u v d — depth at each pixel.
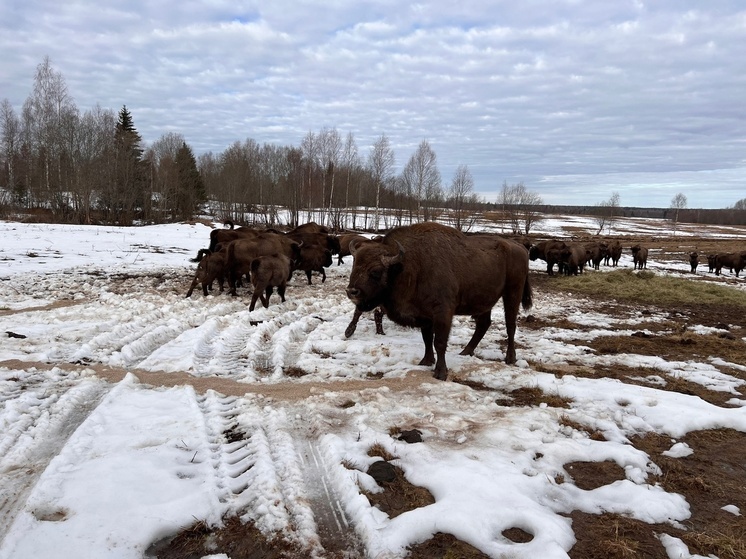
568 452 4.24
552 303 13.41
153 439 4.16
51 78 44.41
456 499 3.41
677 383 6.39
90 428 4.28
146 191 52.19
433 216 59.47
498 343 8.30
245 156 67.00
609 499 3.61
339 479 3.70
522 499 3.45
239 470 3.81
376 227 51.19
